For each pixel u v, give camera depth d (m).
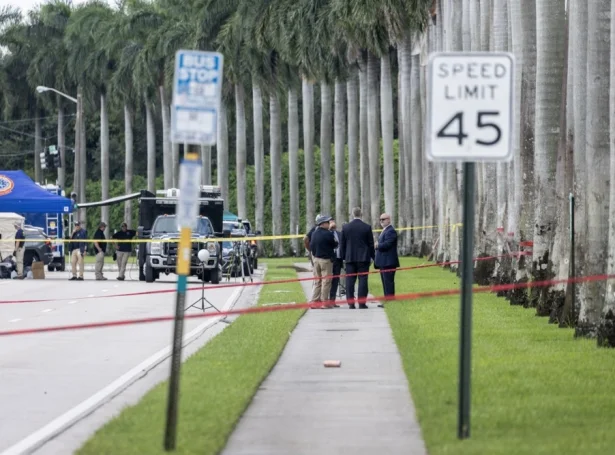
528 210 76.00
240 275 117.56
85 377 41.59
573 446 26.36
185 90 26.44
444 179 139.12
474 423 29.80
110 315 69.69
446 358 43.53
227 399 33.97
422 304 72.88
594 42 51.78
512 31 83.50
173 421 26.83
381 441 28.45
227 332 55.44
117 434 28.73
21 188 132.88
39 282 111.38
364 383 38.75
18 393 37.88
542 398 33.81
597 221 51.25
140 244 115.19
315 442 28.44
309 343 51.91
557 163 65.88
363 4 123.44
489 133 27.48
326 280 73.44
